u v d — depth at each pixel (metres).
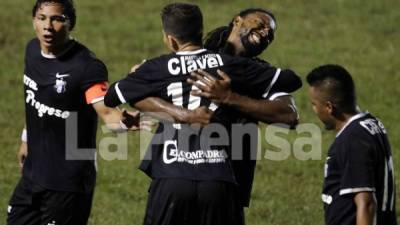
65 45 15.33
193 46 14.35
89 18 35.16
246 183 14.96
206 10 35.72
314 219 20.89
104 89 15.25
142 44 33.12
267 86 14.29
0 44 32.81
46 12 15.07
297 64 31.53
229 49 15.22
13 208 15.89
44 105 15.36
